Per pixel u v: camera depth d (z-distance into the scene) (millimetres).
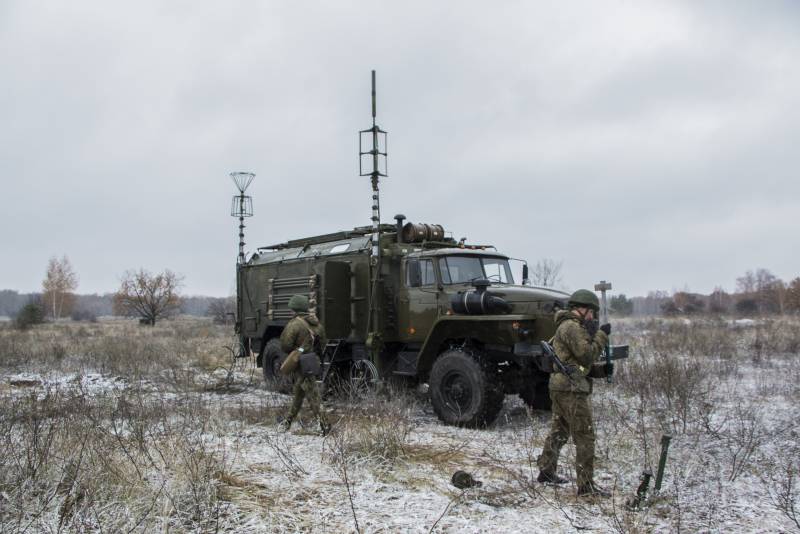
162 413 7449
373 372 9852
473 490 5211
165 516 4230
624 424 7207
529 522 4520
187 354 16625
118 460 5227
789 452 6309
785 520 4586
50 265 71250
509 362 8836
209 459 5336
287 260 11906
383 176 11062
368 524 4402
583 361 5227
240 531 4215
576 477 5551
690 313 44375
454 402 8352
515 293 8508
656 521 4598
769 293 63531
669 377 8680
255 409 8508
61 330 34312
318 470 5707
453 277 9562
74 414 6773
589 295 5422
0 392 9992
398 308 10070
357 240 10711
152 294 43469
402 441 6508
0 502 4328
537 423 8367
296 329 7461
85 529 4062
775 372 11844
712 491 5207
